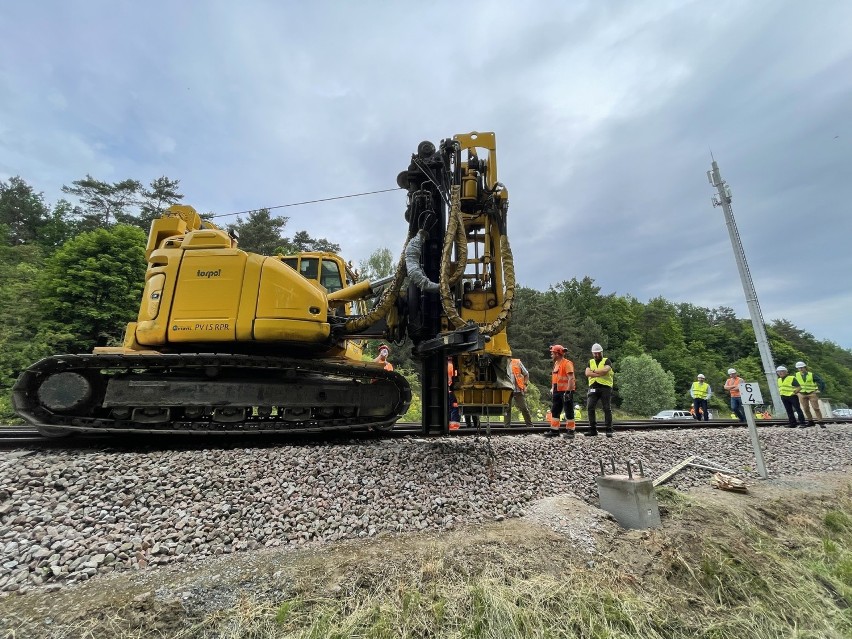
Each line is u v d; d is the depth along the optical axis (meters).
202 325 5.73
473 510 4.63
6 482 4.12
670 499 5.64
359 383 6.54
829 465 8.91
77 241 24.53
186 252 6.03
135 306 24.58
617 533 4.58
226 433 5.63
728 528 5.16
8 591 3.03
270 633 2.77
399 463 5.25
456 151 6.20
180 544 3.63
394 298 6.43
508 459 5.84
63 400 5.48
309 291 6.11
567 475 5.76
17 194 53.09
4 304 23.58
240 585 3.15
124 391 5.62
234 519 3.97
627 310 73.56
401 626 2.94
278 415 6.36
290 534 3.92
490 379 6.68
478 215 6.92
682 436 8.44
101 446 5.47
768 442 9.36
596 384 8.33
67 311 22.84
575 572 3.75
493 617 3.08
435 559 3.59
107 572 3.30
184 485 4.33
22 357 19.83
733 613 3.83
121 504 4.00
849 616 4.12
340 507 4.34
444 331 6.39
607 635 3.16
